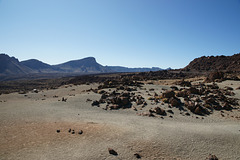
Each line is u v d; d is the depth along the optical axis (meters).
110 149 13.63
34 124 20.39
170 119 23.44
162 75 104.94
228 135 17.50
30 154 13.09
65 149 13.98
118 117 24.33
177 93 35.25
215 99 31.00
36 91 54.72
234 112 25.88
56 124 20.41
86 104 33.66
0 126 19.53
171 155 13.59
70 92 49.94
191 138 16.61
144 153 13.67
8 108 30.36
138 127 19.38
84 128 18.86
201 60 132.75
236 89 38.66
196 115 25.23
